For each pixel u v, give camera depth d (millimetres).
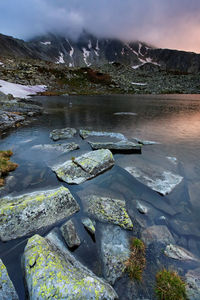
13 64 107375
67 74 114812
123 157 14406
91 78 118438
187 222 7340
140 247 5898
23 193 8922
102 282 4543
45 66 121000
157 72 158750
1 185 9438
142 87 115438
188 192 9570
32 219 6574
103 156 12039
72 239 6066
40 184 9922
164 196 9164
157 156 14938
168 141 19516
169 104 55188
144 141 18891
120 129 25125
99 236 6398
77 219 7215
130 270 5113
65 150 15078
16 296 4133
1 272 4375
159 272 5098
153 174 11484
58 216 7062
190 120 31641
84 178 10258
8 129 23594
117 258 5484
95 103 55125
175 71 158750
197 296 4332
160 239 6348
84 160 11383
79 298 3932
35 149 15430
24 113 34188
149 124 28484
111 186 9883
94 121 30297
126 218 7180
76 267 4984
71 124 27688
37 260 4668
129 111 41531
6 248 5746
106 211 7488
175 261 5465
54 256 4918
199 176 11516
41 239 5445
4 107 33812
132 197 8969
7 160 12375
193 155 15320
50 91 85312
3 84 69438
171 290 4520
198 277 4887
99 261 5477
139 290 4676
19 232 6227
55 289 4039
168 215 7758
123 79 126375
